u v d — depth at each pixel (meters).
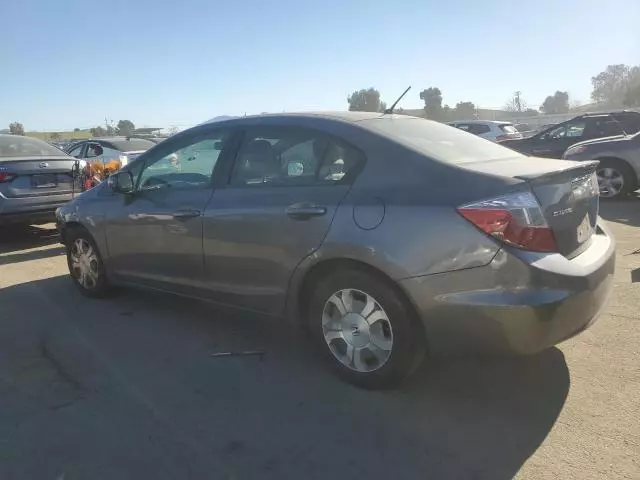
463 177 3.10
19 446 2.99
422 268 3.07
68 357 4.09
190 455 2.89
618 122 13.48
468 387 3.50
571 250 3.22
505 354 3.05
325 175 3.57
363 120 3.74
